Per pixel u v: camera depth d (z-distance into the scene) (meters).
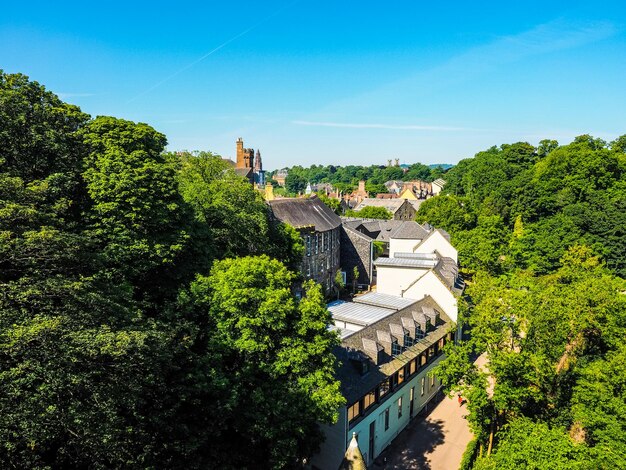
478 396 28.59
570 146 83.88
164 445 20.30
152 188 31.47
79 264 22.94
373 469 32.53
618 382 25.50
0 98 26.83
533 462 22.14
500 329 29.62
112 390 18.06
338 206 136.12
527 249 68.38
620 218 62.75
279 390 24.58
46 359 16.14
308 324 25.91
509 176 109.69
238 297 25.28
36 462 16.33
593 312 34.91
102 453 17.66
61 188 27.83
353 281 78.75
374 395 33.41
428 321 43.25
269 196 98.56
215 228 41.78
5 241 18.31
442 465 33.09
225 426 22.84
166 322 26.14
